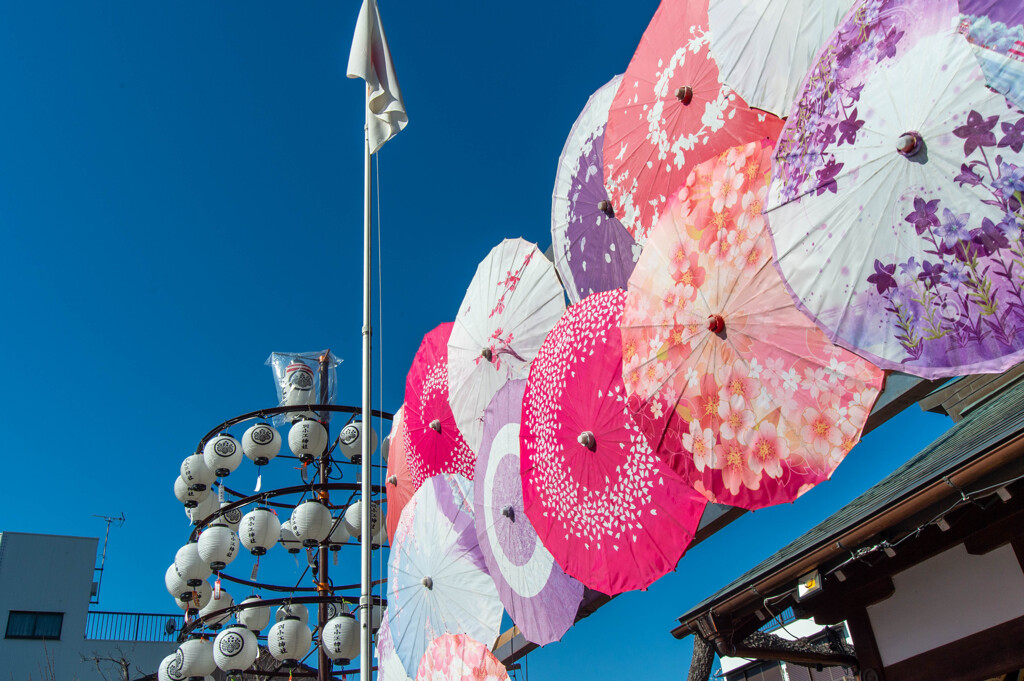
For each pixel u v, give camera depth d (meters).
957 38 3.70
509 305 7.83
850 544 4.43
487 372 7.99
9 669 23.50
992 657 4.75
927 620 5.19
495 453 7.50
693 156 5.54
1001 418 4.79
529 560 6.83
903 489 4.38
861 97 4.09
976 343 3.57
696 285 5.11
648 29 6.16
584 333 6.36
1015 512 4.65
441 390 8.81
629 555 5.61
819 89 4.30
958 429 5.84
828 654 5.93
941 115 3.71
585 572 5.95
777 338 4.62
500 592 7.16
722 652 5.40
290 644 10.43
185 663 11.41
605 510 5.87
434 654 7.86
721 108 5.39
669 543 5.32
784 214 4.38
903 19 3.97
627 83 6.26
